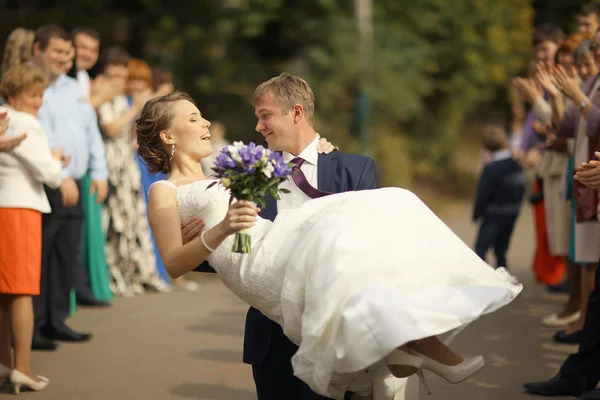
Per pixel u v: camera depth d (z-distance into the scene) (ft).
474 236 48.39
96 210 28.99
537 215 30.83
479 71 72.74
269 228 12.51
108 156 29.94
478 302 11.10
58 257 23.58
